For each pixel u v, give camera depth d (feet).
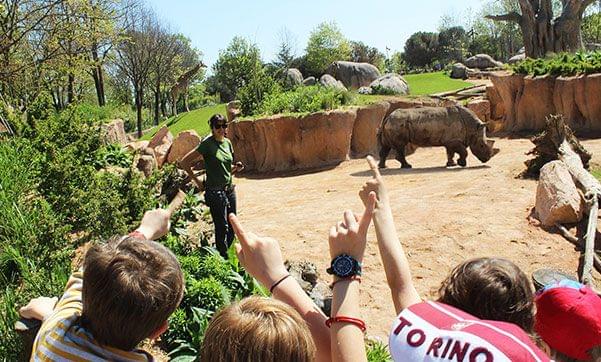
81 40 72.02
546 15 109.50
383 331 21.65
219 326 5.53
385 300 23.76
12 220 18.75
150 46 149.69
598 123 60.44
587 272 24.91
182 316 17.56
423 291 25.17
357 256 7.15
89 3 72.43
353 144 60.90
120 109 155.84
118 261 6.17
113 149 42.37
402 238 29.78
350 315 6.70
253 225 32.83
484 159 47.52
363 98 68.49
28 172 26.20
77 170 22.09
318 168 57.52
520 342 5.48
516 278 6.57
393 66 218.59
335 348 6.53
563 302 7.47
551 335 7.50
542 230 30.14
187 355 16.49
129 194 22.89
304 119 58.23
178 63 184.14
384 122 50.75
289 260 25.07
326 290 22.40
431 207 33.86
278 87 73.87
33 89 67.10
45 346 6.25
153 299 6.10
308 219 33.12
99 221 19.85
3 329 13.71
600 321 7.31
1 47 59.98
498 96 73.87
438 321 5.98
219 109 108.06
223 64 185.57
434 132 48.01
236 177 58.03
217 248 23.53
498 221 31.24
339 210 34.78
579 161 36.17
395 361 5.94
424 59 235.61
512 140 64.18
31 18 67.26
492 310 6.40
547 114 66.49
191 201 31.50
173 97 165.99
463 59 222.89
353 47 202.08
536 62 69.36
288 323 5.50
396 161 57.31
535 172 39.42
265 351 5.25
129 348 6.28
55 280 16.01
